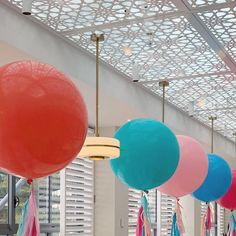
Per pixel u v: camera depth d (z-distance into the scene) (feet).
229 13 13.52
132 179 13.94
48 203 22.54
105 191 24.76
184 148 15.70
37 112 8.55
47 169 9.41
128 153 13.56
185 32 14.80
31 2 12.48
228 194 20.89
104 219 24.61
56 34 14.89
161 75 18.84
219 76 18.99
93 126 24.32
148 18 13.78
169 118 23.40
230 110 24.54
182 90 20.92
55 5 12.87
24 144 8.71
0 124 8.60
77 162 23.72
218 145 30.68
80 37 15.17
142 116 21.44
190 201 33.83
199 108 24.18
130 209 27.22
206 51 16.33
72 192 23.27
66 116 8.84
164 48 16.05
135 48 16.01
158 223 32.17
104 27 14.35
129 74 18.78
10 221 19.98
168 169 13.83
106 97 18.10
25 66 9.02
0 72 9.00
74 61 15.87
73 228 23.24
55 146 8.91
